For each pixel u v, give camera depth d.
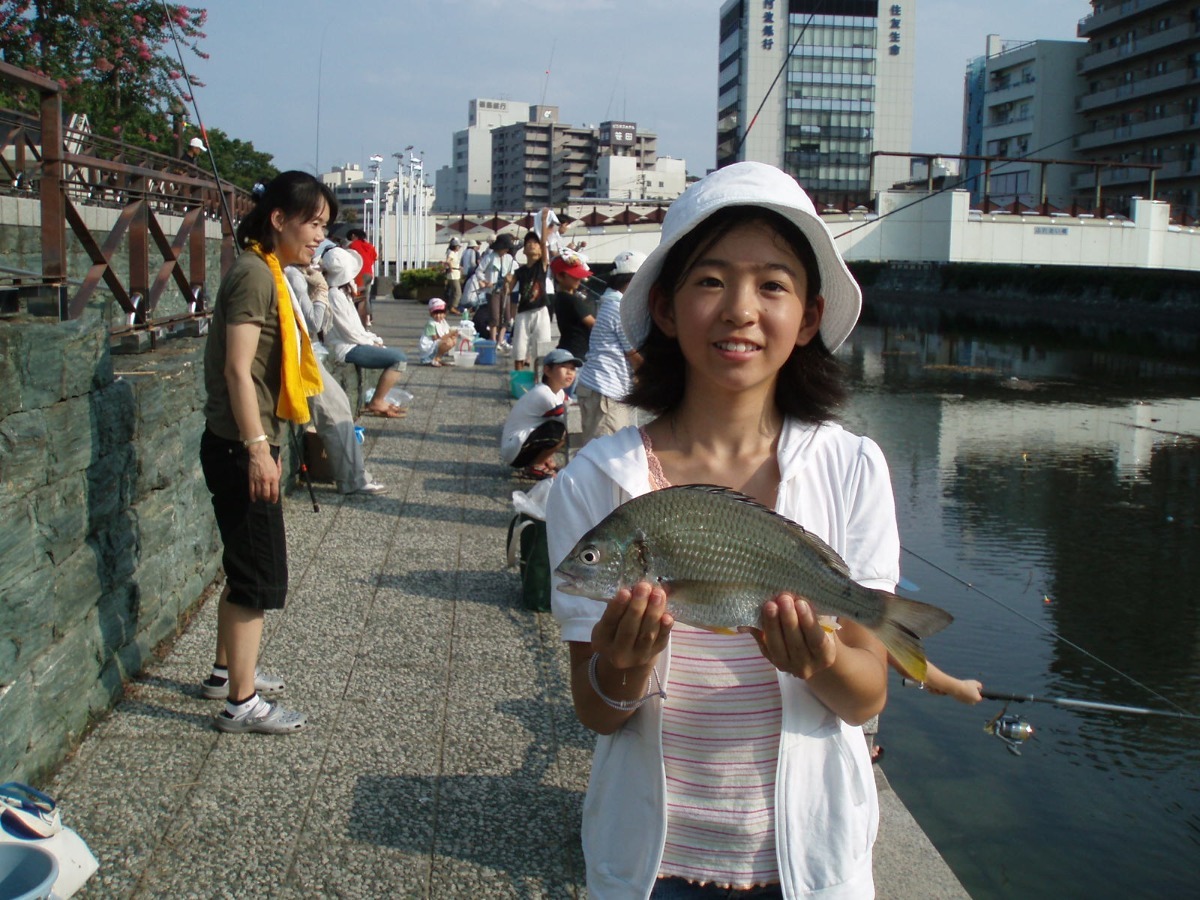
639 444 1.95
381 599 5.82
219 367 3.99
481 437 10.54
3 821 2.92
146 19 13.12
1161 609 8.50
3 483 3.35
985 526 11.21
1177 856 4.85
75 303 5.09
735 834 1.79
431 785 3.84
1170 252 41.56
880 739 5.86
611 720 1.79
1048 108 81.50
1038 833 5.02
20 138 8.32
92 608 4.12
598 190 118.69
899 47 55.09
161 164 10.72
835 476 1.86
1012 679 6.96
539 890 3.24
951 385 22.56
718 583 1.66
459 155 147.25
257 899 3.13
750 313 1.80
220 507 4.05
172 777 3.79
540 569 5.64
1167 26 71.00
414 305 31.17
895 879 3.45
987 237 38.91
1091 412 19.22
